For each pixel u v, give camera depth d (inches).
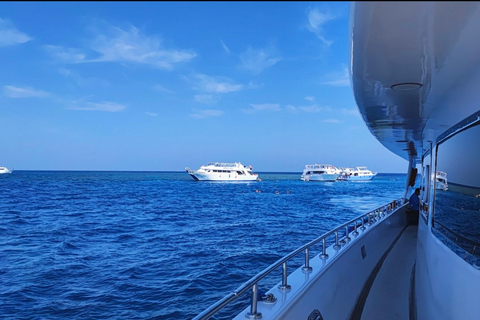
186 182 5073.8
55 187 3528.5
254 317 107.5
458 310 123.9
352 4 75.0
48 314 410.3
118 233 1015.6
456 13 75.2
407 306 205.5
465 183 129.3
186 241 874.8
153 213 1521.9
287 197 2534.5
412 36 87.8
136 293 474.6
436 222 178.4
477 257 111.3
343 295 179.8
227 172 4936.0
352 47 99.7
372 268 262.7
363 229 277.7
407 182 578.2
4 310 421.1
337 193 3043.8
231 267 604.4
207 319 80.7
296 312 122.0
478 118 116.7
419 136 266.1
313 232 1010.1
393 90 138.6
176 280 531.2
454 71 114.2
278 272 514.0
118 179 6186.0
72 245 840.9
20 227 1134.4
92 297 462.0
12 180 5019.7
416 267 254.5
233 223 1209.4
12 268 620.4
